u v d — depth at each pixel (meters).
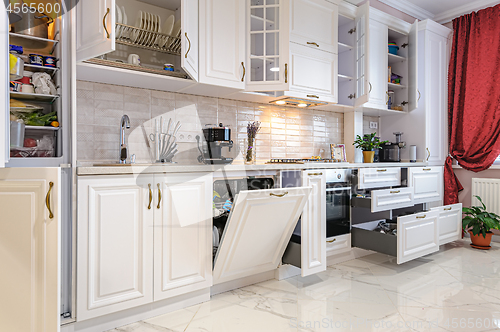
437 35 3.80
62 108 1.66
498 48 3.46
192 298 2.03
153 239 1.80
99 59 1.81
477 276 2.52
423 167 3.44
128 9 2.16
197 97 2.59
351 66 3.29
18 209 1.22
